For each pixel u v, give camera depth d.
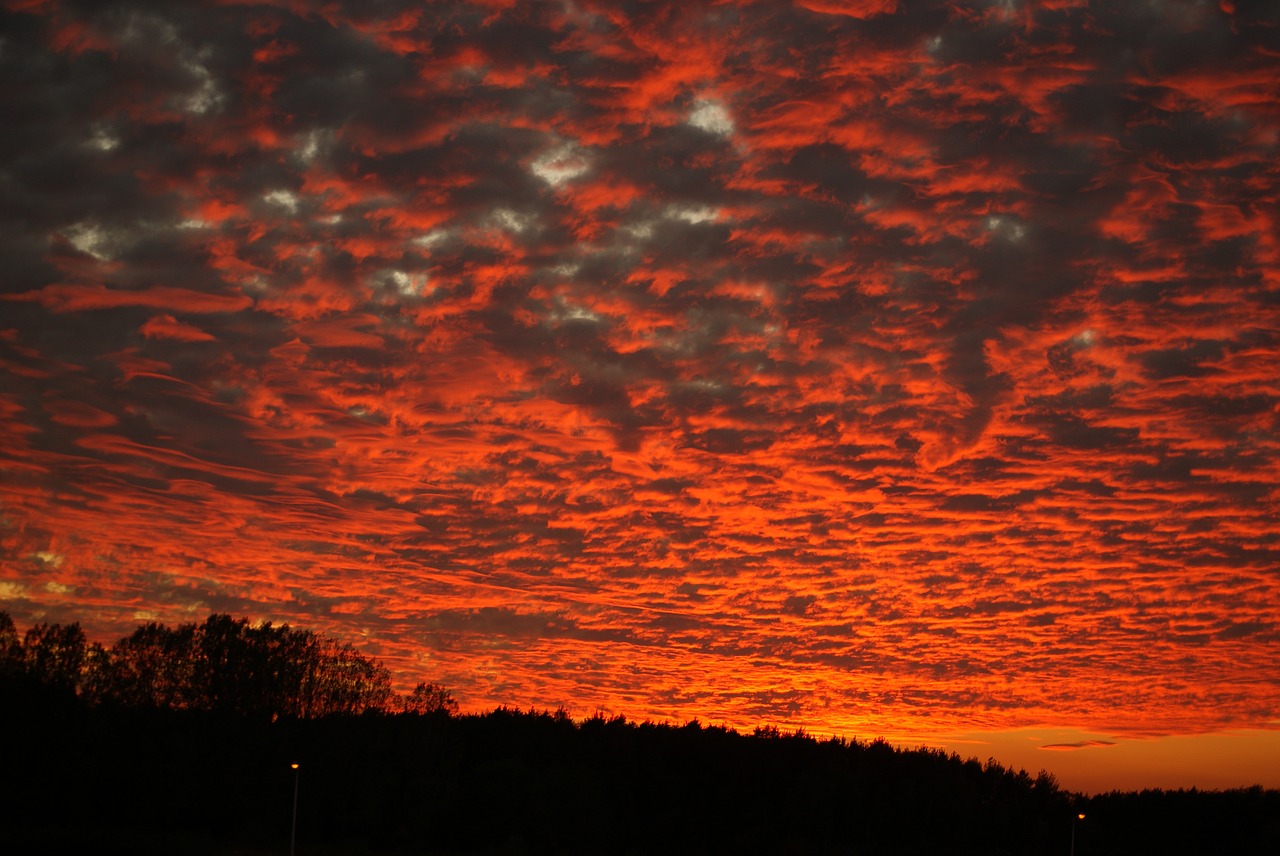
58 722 115.06
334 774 121.69
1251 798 156.00
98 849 97.00
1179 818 155.38
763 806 148.50
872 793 154.75
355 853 112.56
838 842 144.00
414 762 126.75
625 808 148.88
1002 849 142.75
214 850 101.38
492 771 134.75
